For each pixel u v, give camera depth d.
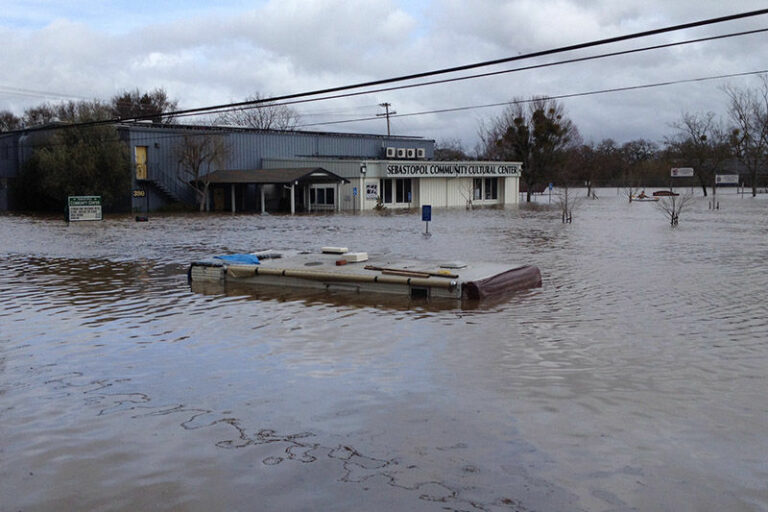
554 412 7.27
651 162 113.12
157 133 53.84
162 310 13.28
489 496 5.43
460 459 6.12
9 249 25.34
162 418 7.28
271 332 11.25
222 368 9.12
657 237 27.80
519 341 10.39
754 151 76.69
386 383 8.35
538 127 68.56
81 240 29.03
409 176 57.03
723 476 5.73
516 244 25.33
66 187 50.44
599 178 118.62
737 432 6.67
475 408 7.41
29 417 7.36
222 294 15.12
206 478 5.86
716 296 14.04
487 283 14.22
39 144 55.09
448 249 23.69
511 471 5.87
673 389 7.99
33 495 5.62
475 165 62.78
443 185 61.53
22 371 9.09
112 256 22.80
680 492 5.46
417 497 5.43
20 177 57.38
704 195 78.69
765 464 5.96
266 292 15.34
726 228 32.44
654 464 5.98
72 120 51.19
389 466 6.00
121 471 6.03
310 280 15.86
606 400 7.63
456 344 10.25
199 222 40.72
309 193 56.31
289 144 62.28
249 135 59.09
